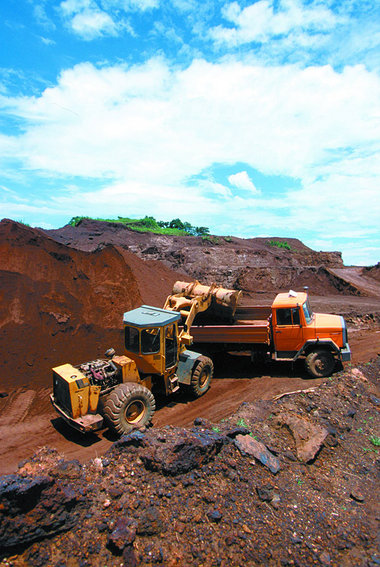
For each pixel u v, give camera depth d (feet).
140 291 54.24
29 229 56.34
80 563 14.12
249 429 23.35
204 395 33.65
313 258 146.72
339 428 25.43
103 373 27.02
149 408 27.09
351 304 78.64
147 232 158.20
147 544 14.99
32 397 33.04
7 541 14.05
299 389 33.09
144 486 17.54
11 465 22.93
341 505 18.58
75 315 44.68
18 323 39.68
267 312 42.93
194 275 113.39
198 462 18.57
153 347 28.86
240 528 16.14
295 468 20.71
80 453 24.03
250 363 42.42
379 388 33.42
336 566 15.01
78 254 54.75
